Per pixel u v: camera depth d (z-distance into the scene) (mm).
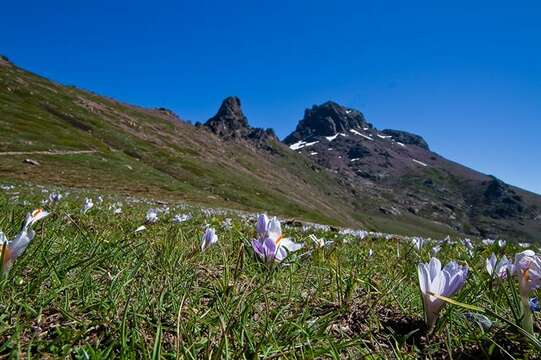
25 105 96312
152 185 65250
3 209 5645
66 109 107500
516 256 2232
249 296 2521
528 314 2129
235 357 1770
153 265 3080
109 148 87688
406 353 2139
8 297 2238
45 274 2529
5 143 61344
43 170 52312
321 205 167750
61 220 4422
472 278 3482
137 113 152125
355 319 2562
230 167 136625
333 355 1884
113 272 2902
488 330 2289
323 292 3070
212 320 2178
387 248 7242
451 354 2088
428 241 9766
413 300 2967
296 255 3395
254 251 3123
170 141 129375
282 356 1861
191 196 65562
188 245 4121
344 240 8508
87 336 1973
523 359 2039
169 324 2156
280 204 111188
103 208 10281
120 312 2238
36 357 1768
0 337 1898
